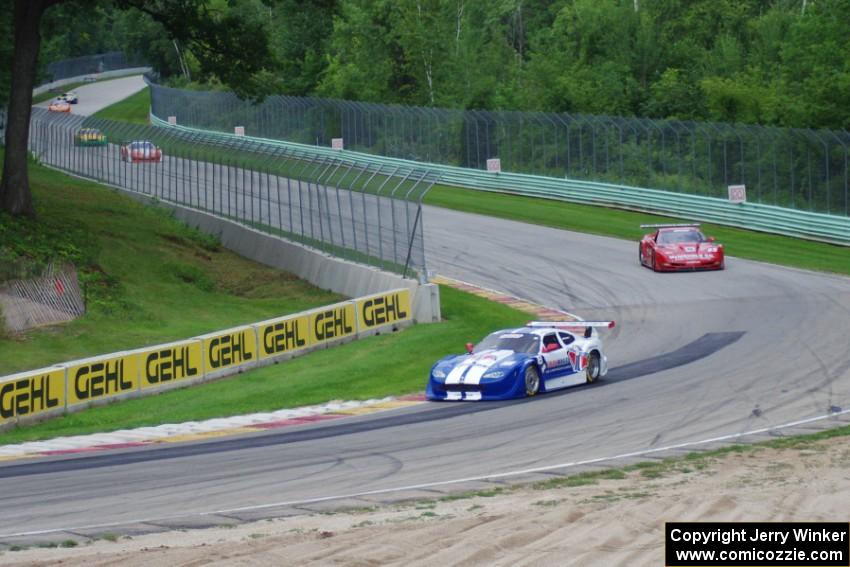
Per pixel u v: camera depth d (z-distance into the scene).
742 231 144.00
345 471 44.34
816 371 66.88
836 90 184.50
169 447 54.38
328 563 26.50
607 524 30.11
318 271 121.38
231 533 32.44
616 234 143.50
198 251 140.00
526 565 25.98
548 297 106.19
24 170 128.12
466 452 47.66
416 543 28.78
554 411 57.88
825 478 37.28
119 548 30.59
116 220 147.75
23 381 68.56
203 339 81.56
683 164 157.50
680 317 92.94
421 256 99.81
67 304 102.12
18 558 29.64
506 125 188.50
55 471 48.03
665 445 47.72
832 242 132.62
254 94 149.62
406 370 78.88
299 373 81.00
